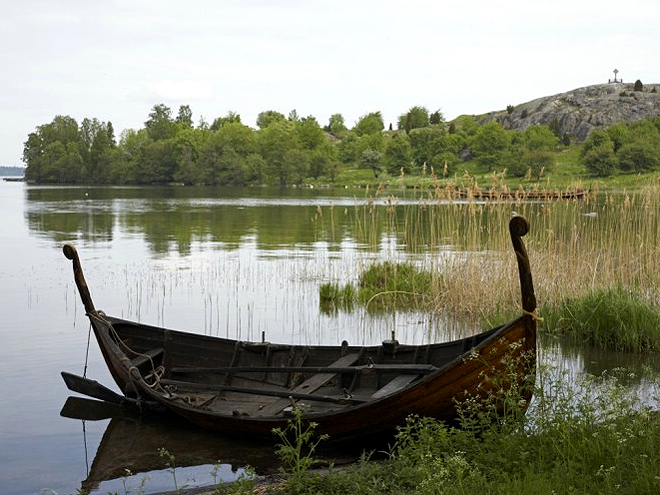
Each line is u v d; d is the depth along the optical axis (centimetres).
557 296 1748
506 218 2041
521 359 877
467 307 1875
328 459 939
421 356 1075
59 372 1393
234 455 964
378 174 17338
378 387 1064
